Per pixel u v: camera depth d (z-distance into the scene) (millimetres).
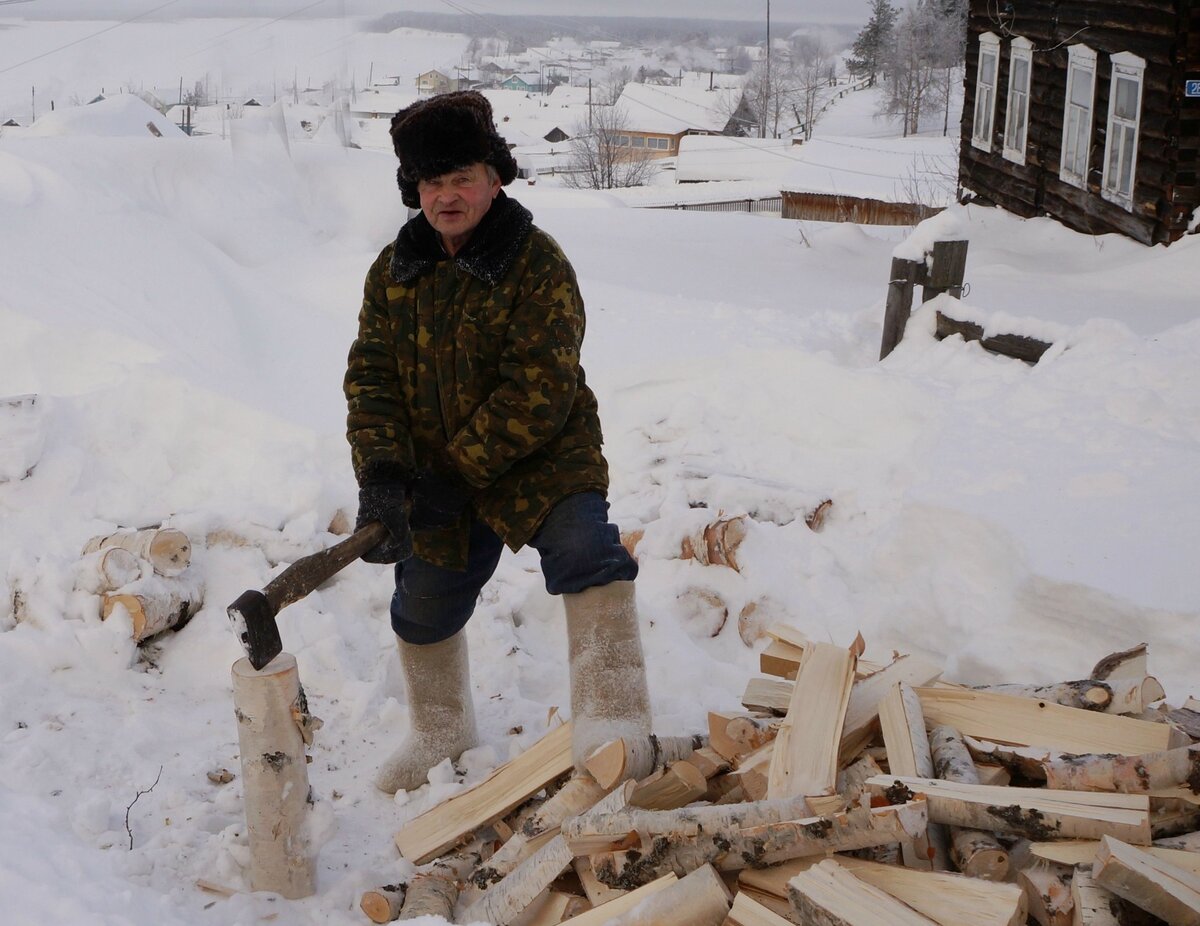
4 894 2352
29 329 5324
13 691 3512
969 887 2176
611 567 2789
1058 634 3705
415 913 2498
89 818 2832
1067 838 2277
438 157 2625
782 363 5688
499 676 3826
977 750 2664
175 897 2604
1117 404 5000
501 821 2848
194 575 4129
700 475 5043
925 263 6566
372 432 2838
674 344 6809
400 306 2846
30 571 3883
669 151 71750
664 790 2576
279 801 2584
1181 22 11508
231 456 4840
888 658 4102
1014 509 4137
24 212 6652
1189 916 2006
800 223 17797
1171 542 3842
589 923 2330
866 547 4609
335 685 3760
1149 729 2568
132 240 6797
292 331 6574
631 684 2795
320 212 9219
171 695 3729
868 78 80688
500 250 2748
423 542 2961
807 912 2139
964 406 5285
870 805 2229
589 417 2920
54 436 4691
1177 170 11828
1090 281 11344
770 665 3238
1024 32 14914
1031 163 14852
